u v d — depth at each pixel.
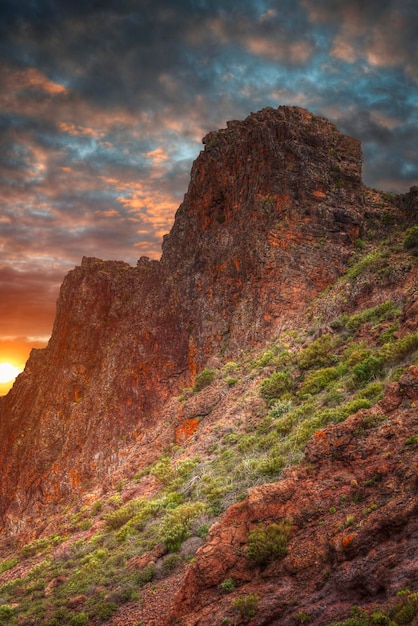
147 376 54.62
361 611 10.70
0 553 55.19
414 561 11.12
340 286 42.53
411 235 42.38
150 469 36.94
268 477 22.39
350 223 49.44
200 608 14.13
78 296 83.38
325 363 33.28
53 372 82.44
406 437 15.65
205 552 15.27
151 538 23.62
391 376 24.03
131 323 63.84
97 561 23.72
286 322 43.25
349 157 57.50
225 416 34.91
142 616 16.86
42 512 59.28
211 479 26.42
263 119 58.19
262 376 37.00
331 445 17.02
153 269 67.81
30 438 77.44
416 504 12.59
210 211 59.34
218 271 53.91
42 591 23.47
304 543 14.09
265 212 51.03
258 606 12.83
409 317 29.91
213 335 50.25
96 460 53.59
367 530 12.83
